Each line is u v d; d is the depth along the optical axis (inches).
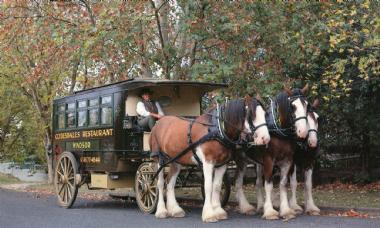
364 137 676.1
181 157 418.9
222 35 542.0
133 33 527.5
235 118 381.4
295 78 637.9
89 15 564.4
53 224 410.0
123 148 479.2
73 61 633.6
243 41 544.7
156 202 445.7
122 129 480.1
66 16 593.9
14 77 874.8
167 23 613.0
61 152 593.9
